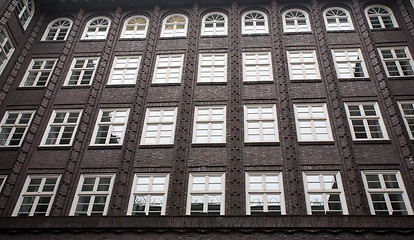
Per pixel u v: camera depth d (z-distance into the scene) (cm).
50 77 2938
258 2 3347
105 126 2591
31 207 2234
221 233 1989
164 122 2564
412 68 2788
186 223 2017
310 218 1989
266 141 2422
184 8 3381
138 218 2045
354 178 2188
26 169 2392
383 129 2442
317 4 3253
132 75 2897
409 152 2272
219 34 3169
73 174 2342
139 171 2334
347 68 2808
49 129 2606
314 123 2500
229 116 2570
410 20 3034
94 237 2014
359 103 2583
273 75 2798
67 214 2194
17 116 2717
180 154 2362
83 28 3312
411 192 2153
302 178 2247
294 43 3005
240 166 2300
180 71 2891
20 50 3083
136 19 3353
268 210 2136
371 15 3192
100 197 2253
